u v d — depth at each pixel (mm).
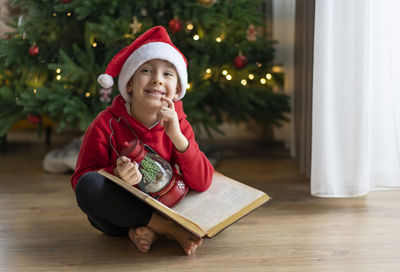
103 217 1071
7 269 1025
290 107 2236
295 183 1804
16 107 2025
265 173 1980
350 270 1007
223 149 2531
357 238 1201
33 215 1417
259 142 2723
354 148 1530
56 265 1046
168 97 1133
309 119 1792
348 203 1519
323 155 1534
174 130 1075
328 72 1507
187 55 2068
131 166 996
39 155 2344
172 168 1194
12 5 1921
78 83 1941
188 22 2012
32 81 1976
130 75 1120
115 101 1176
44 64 1958
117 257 1089
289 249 1130
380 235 1223
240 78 2088
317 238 1203
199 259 1072
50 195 1641
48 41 1943
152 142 1155
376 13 1558
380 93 1597
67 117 1816
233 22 2068
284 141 2566
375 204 1504
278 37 2426
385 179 1641
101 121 1146
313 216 1387
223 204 1118
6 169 2051
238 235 1229
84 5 1821
